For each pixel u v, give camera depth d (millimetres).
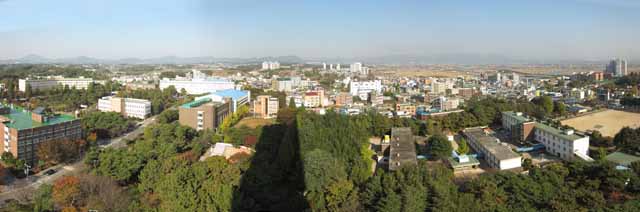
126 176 119688
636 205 86000
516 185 94500
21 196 118500
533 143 172500
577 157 139500
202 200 92188
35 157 155250
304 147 133000
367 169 120312
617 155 139500
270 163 125938
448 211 83625
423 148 161500
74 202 103750
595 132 173250
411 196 85625
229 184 98188
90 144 177750
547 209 86500
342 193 97562
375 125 195125
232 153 156000
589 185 99750
